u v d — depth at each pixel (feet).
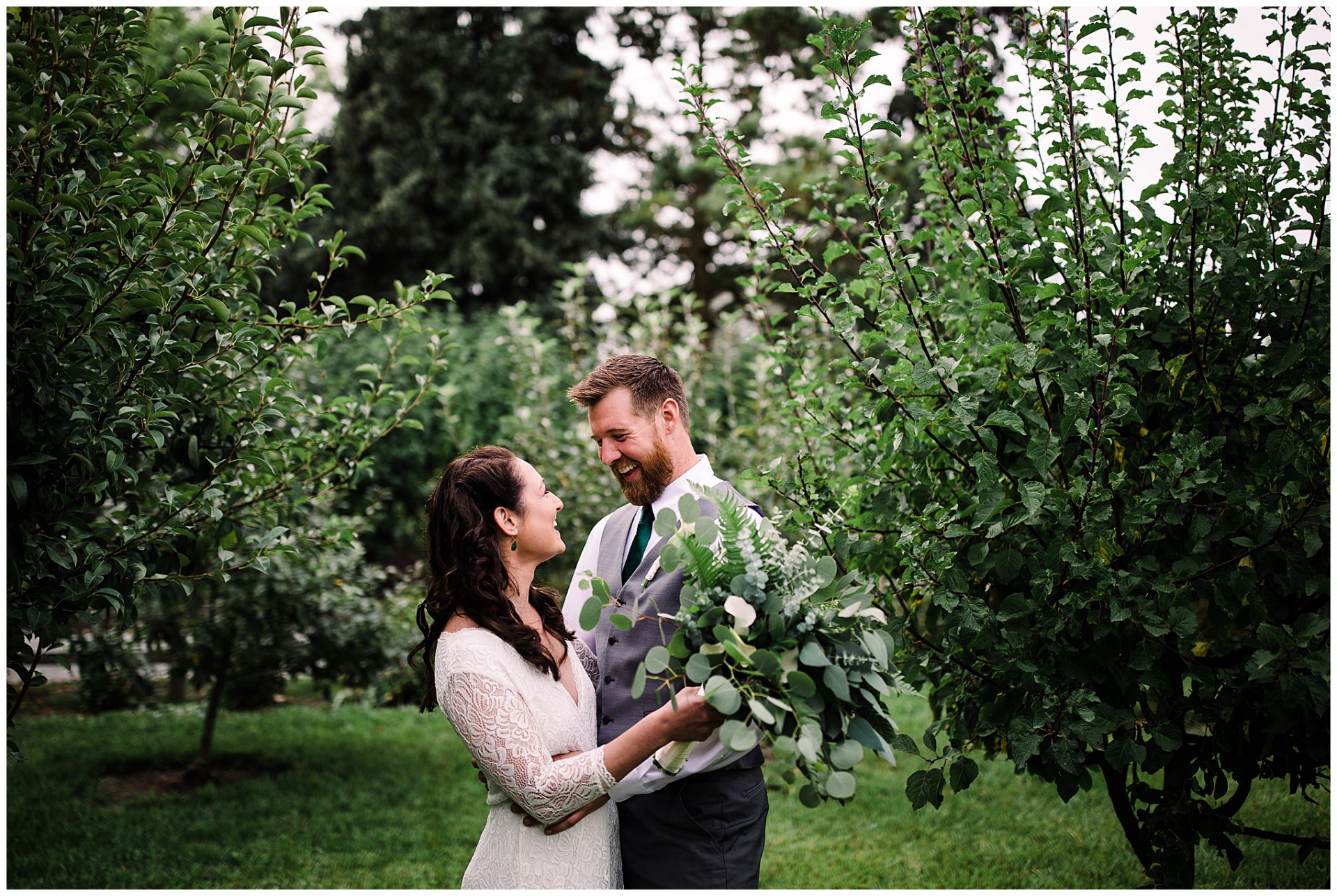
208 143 7.28
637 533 7.59
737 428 16.14
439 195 46.24
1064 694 6.76
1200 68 7.06
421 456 29.68
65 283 6.57
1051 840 13.01
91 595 7.02
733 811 6.69
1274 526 6.21
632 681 6.96
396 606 19.13
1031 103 7.57
